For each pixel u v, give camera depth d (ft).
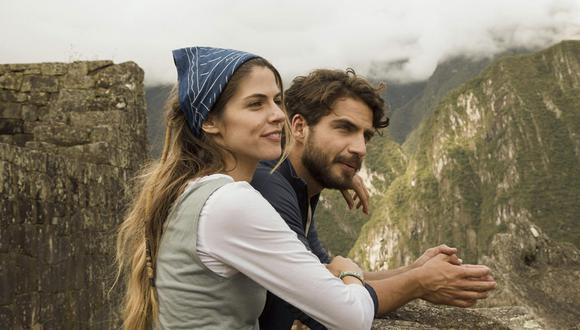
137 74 22.77
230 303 3.72
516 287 11.41
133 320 4.04
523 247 13.01
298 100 5.37
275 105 4.16
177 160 4.08
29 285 14.01
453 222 328.90
